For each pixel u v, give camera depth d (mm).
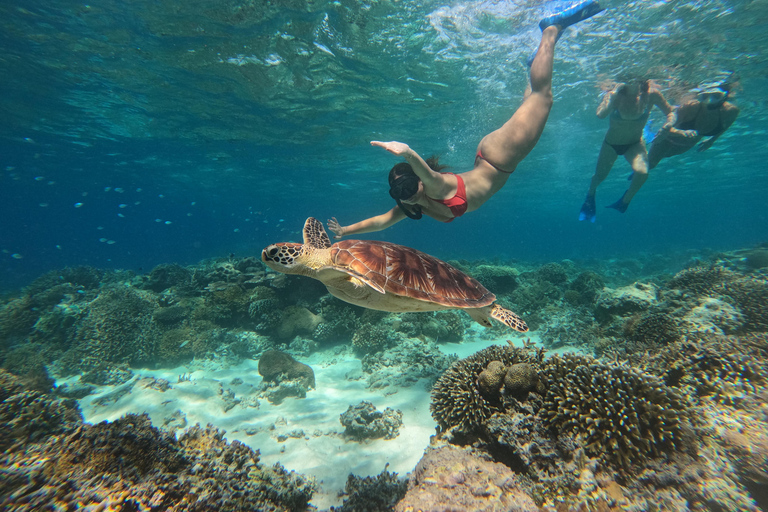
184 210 27922
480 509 881
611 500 938
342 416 2133
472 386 1322
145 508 886
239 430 2213
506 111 6016
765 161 9766
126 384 2916
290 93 5176
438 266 1433
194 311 3877
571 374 1169
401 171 1389
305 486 1412
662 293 3094
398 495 1377
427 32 3736
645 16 3340
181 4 3318
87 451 958
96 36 3857
